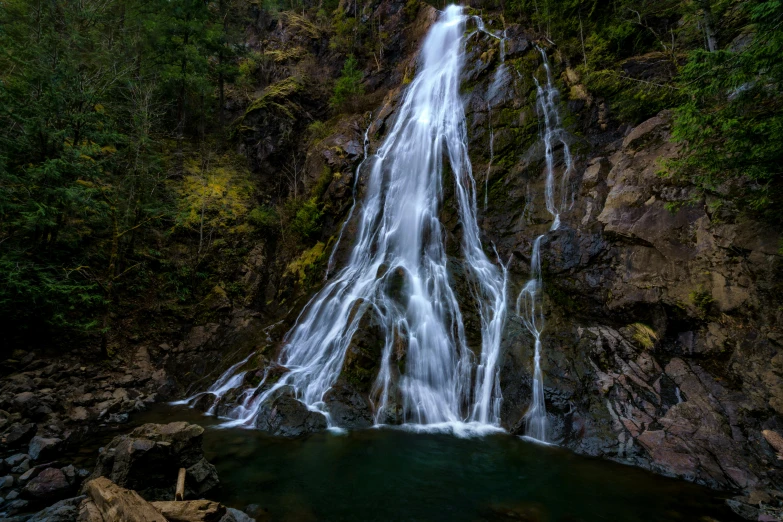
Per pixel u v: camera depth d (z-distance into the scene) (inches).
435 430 308.8
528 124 522.9
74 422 304.7
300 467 242.7
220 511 175.0
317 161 655.8
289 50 901.8
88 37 571.8
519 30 631.8
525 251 431.8
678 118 246.8
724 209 311.9
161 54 725.3
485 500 207.5
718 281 300.4
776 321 265.6
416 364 364.8
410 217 530.9
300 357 404.5
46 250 415.8
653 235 350.0
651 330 330.0
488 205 494.0
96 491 170.4
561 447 275.7
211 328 495.5
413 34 840.3
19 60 445.1
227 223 609.9
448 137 564.7
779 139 215.0
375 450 269.6
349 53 879.7
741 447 235.3
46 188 377.1
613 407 284.0
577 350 332.2
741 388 263.7
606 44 513.7
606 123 467.8
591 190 426.6
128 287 483.5
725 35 409.4
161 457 200.7
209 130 806.5
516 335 362.6
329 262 550.9
